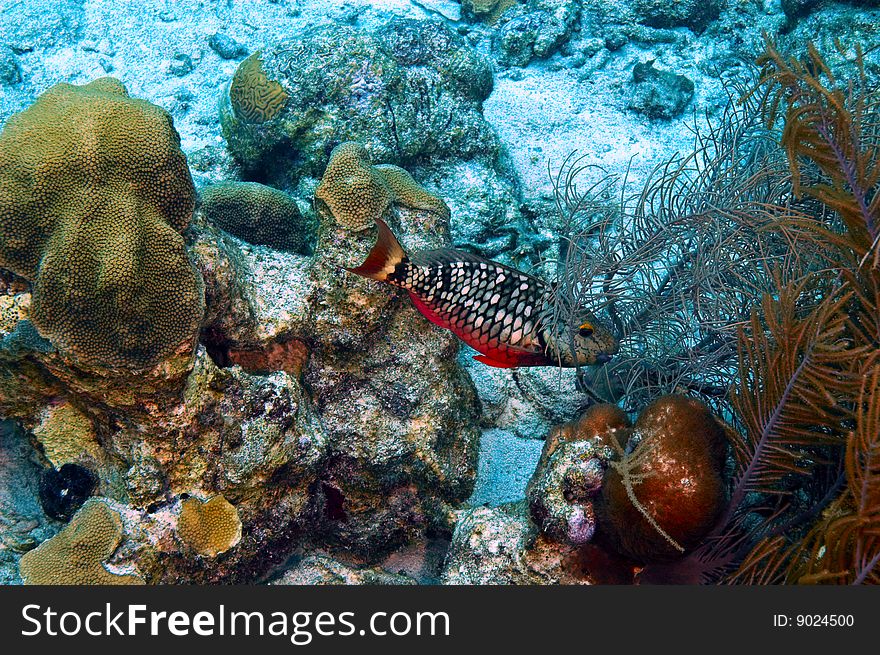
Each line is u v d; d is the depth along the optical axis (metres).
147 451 0.66
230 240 0.75
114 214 0.60
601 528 0.65
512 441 0.93
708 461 0.58
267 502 0.72
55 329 0.59
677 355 0.78
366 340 0.76
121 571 0.63
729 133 0.90
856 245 0.58
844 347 0.58
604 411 0.69
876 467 0.53
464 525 0.74
